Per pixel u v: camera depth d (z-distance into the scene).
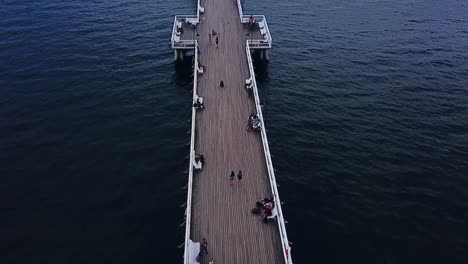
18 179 43.53
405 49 67.50
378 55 65.81
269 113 53.31
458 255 36.44
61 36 69.38
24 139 48.78
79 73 60.53
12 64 62.00
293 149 47.75
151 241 37.19
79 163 45.66
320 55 65.75
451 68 62.75
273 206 34.25
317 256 36.06
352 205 41.03
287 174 44.44
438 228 38.88
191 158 38.34
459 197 42.03
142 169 44.91
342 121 52.12
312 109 54.19
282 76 60.78
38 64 62.19
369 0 84.56
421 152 47.56
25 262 35.53
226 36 63.69
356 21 76.12
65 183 43.19
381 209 40.66
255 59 64.81
